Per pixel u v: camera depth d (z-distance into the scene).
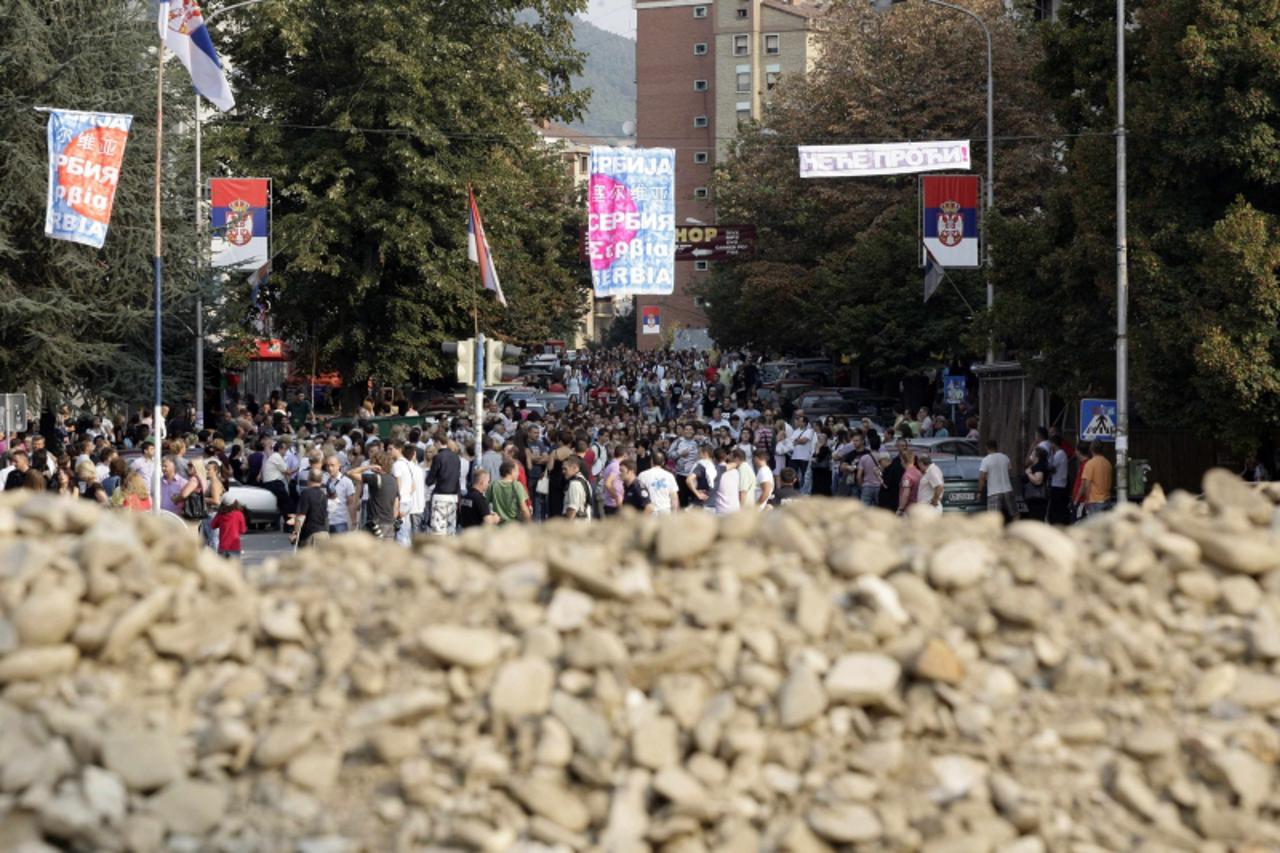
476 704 13.55
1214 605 15.53
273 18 89.56
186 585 14.64
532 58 98.94
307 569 15.77
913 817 12.83
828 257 107.00
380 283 96.19
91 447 53.75
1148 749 13.69
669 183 50.31
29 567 14.22
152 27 78.75
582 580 14.59
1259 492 20.14
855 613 14.65
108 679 13.48
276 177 91.56
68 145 52.59
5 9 71.88
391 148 90.50
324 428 77.69
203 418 80.81
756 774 13.09
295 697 13.59
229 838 12.14
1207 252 50.00
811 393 102.69
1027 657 14.45
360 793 12.73
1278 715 14.35
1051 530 16.16
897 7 106.44
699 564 15.47
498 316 102.00
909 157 51.62
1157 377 52.03
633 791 12.80
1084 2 62.44
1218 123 51.25
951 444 64.44
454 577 15.33
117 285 77.56
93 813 11.98
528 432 57.72
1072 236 60.44
